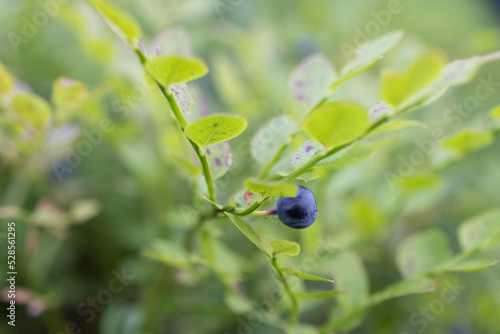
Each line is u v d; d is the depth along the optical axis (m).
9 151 0.39
